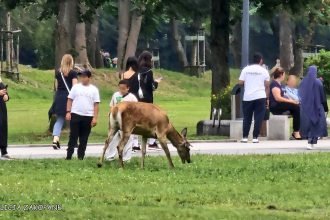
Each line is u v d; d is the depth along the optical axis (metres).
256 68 54.59
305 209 28.88
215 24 67.56
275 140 58.44
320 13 77.19
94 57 149.12
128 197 30.61
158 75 144.62
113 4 132.88
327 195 31.50
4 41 150.00
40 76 137.62
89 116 42.84
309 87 50.94
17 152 49.56
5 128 44.16
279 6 68.06
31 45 174.12
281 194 31.59
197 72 157.75
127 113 38.91
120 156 38.97
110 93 127.06
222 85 67.12
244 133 55.62
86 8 78.31
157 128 39.16
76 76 49.75
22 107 102.62
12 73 132.12
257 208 28.91
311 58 111.81
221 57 67.31
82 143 43.12
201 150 49.94
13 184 33.47
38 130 71.75
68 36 65.62
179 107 105.75
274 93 59.22
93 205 28.94
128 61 47.75
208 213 27.83
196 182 34.41
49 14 73.75
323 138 58.88
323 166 40.09
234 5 69.38
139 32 130.00
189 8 72.62
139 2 75.69
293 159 43.47
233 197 30.86
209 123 62.66
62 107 50.12
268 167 39.56
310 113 50.75
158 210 28.19
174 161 42.31
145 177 35.78
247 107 55.00
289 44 141.50
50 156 46.53
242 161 42.34
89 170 38.03
